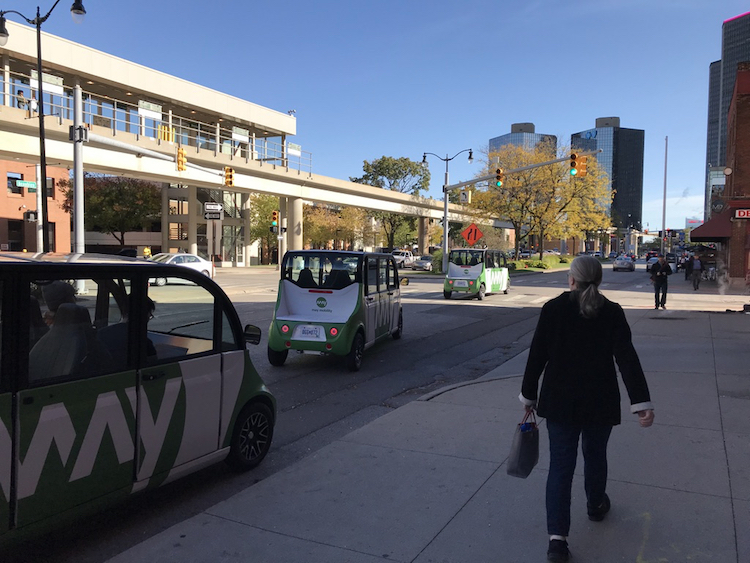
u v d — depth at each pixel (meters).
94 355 3.54
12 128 26.42
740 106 21.83
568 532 3.31
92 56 34.47
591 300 3.20
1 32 19.39
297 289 9.38
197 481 4.74
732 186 22.50
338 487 4.43
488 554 3.44
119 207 47.41
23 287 3.13
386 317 10.90
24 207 44.28
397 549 3.51
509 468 3.48
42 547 3.68
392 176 80.81
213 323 4.46
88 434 3.44
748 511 3.88
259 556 3.46
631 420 5.95
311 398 7.65
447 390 7.50
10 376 3.07
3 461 3.02
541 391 3.38
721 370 8.39
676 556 3.35
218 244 24.19
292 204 46.44
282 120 49.59
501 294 24.41
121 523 4.02
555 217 44.97
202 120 45.78
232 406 4.59
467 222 65.25
